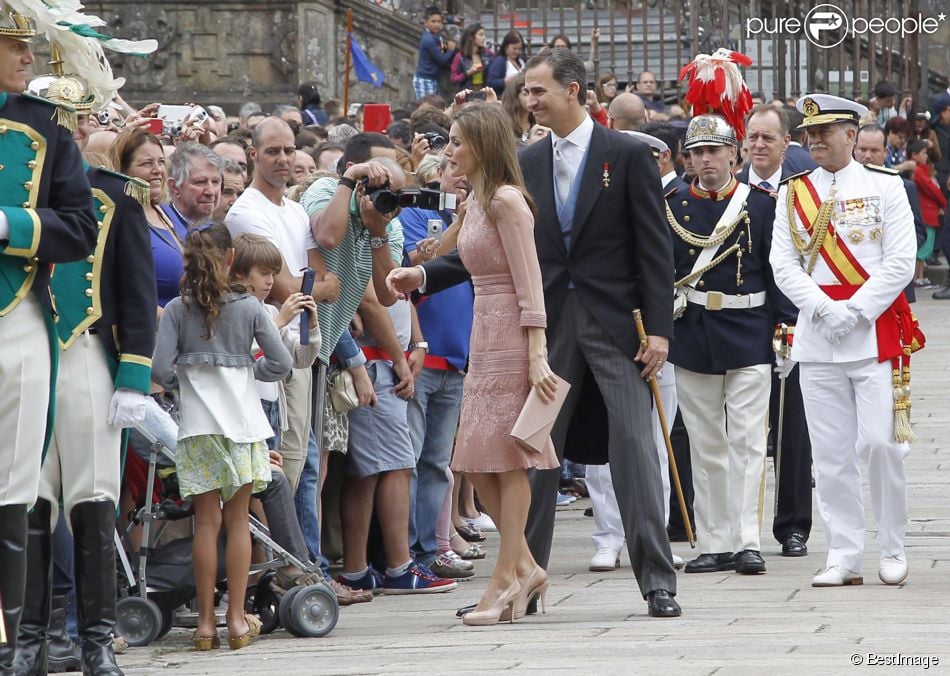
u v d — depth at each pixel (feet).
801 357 91.97
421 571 96.89
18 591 62.39
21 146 62.34
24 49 63.10
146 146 88.07
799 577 96.37
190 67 253.85
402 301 96.22
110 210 66.69
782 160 114.93
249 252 82.48
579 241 80.79
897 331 90.27
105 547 66.44
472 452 79.20
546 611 85.25
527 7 256.93
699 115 102.17
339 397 91.71
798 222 92.43
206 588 78.07
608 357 80.48
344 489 95.40
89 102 67.10
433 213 102.73
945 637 72.28
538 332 77.97
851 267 90.84
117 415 65.82
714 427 100.37
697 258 99.91
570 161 81.61
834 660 66.03
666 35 266.77
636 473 80.23
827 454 91.81
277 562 82.02
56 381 63.21
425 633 79.36
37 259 61.82
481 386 79.10
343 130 131.13
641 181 80.48
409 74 266.98
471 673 65.92
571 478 136.56
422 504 100.58
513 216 77.20
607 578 98.89
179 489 79.15
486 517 123.95
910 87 273.33
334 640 79.00
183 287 78.33
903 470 90.99
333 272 90.58
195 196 91.35
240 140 124.67
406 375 94.43
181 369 78.13
